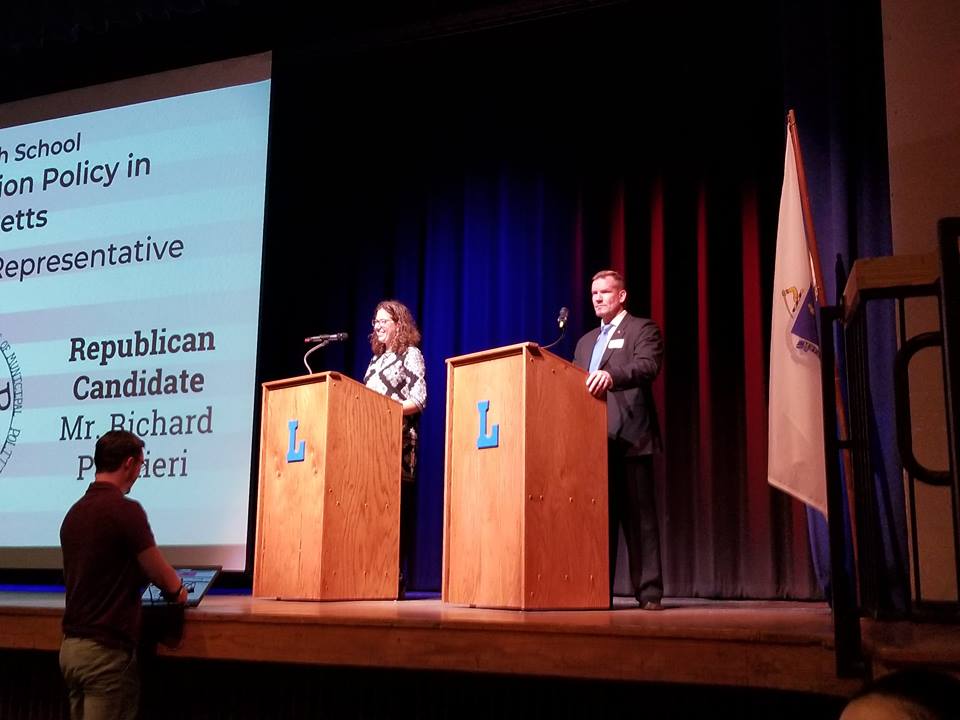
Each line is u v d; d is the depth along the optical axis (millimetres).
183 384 4883
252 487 4754
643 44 4824
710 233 4543
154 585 2990
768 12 4582
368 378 3867
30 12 4945
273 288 5410
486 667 2488
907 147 3549
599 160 4832
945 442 3344
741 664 2244
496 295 4992
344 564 3424
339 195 5418
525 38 5078
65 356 5113
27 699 3490
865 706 784
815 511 3607
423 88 5312
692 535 4410
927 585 3258
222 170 5043
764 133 4512
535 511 2840
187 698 3307
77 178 5320
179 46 5637
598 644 2381
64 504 4934
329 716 3129
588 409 3045
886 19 3656
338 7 5230
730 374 4438
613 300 3338
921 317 3422
